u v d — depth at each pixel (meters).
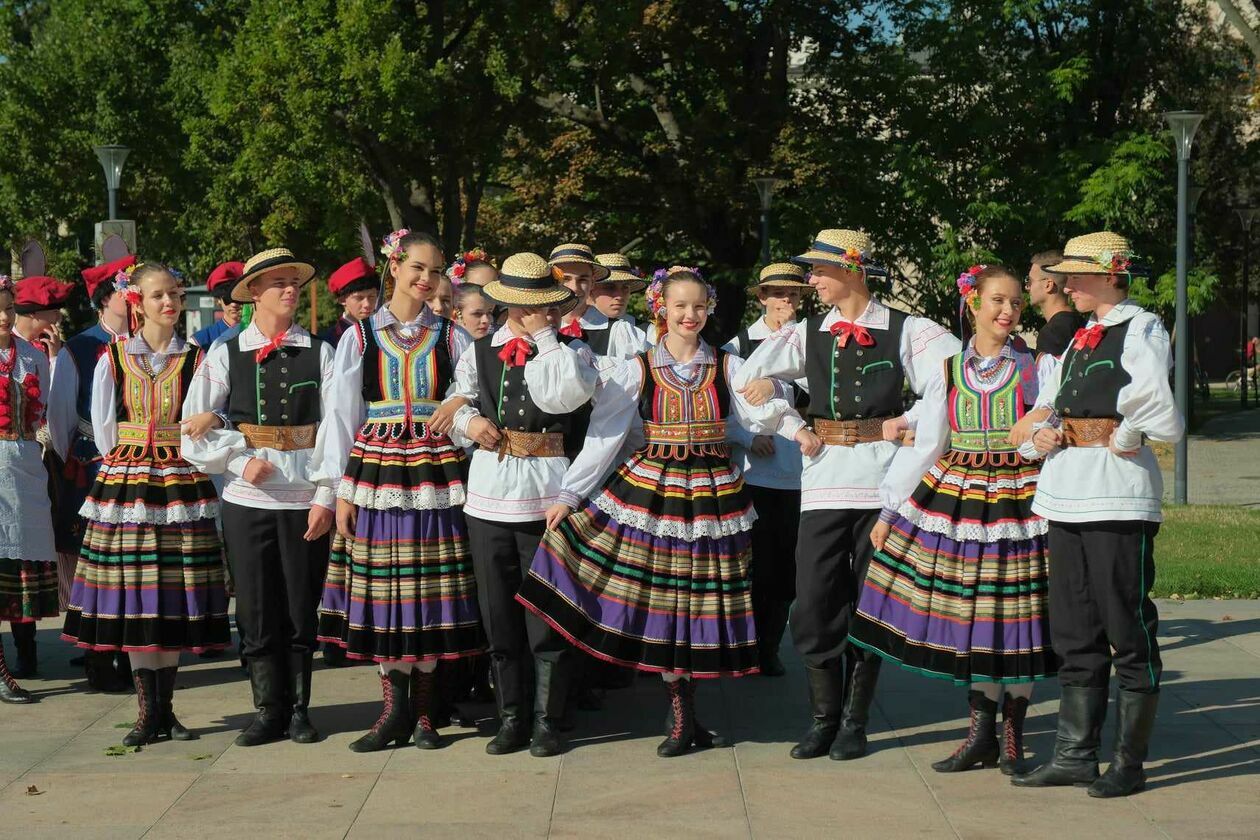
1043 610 4.70
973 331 5.06
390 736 5.16
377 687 6.13
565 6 18.61
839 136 22.14
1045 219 20.59
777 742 5.23
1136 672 4.50
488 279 6.07
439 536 5.06
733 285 22.88
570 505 4.95
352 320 6.82
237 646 7.13
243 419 5.20
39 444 6.30
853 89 21.94
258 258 5.25
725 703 5.86
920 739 5.25
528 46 18.14
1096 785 4.51
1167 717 5.46
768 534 6.21
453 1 18.39
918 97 21.59
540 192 23.70
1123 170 20.09
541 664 5.07
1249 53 25.53
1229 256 29.80
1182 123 13.22
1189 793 4.53
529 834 4.18
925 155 20.98
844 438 5.02
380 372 5.10
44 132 22.47
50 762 5.01
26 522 6.07
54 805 4.49
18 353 6.16
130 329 5.45
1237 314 43.75
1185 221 13.27
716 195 21.81
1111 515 4.43
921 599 4.80
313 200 18.00
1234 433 23.64
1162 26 23.50
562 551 4.94
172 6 21.59
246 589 5.18
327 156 17.12
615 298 6.68
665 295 5.07
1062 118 23.09
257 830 4.23
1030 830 4.18
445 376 5.13
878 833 4.17
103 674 6.14
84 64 22.47
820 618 5.00
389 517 5.04
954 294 21.14
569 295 4.96
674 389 5.01
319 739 5.27
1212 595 8.07
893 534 4.90
